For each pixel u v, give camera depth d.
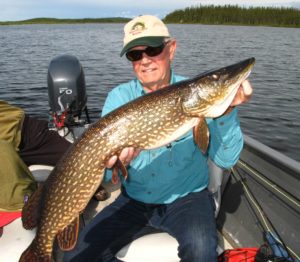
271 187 0.97
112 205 0.96
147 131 0.75
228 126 0.82
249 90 0.75
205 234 0.80
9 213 0.88
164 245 0.84
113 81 4.34
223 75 0.76
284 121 2.76
